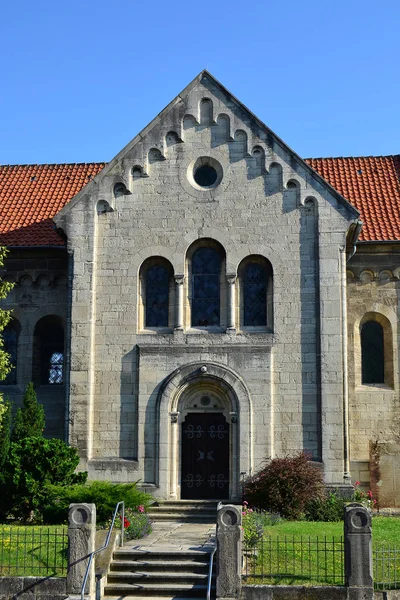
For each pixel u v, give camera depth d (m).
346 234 32.31
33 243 36.16
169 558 22.98
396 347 35.00
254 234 32.69
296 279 32.28
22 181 41.00
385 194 37.91
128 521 25.28
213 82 33.69
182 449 32.19
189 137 33.50
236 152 33.22
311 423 31.41
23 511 28.75
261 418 31.48
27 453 28.94
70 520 21.36
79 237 33.19
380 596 20.34
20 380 35.78
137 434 31.86
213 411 32.28
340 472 30.94
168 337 32.38
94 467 31.73
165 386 31.91
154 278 33.31
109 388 32.34
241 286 32.81
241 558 20.86
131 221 33.22
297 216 32.62
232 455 31.45
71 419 32.06
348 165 40.25
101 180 33.44
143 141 33.59
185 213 33.06
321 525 26.80
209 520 29.78
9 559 22.34
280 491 29.41
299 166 32.78
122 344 32.56
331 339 31.67
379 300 35.44
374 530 25.84
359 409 34.62
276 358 31.89
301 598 20.31
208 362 31.95
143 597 21.56
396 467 33.22
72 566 21.11
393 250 35.47
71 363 32.44
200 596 21.56
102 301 32.84
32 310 36.12
